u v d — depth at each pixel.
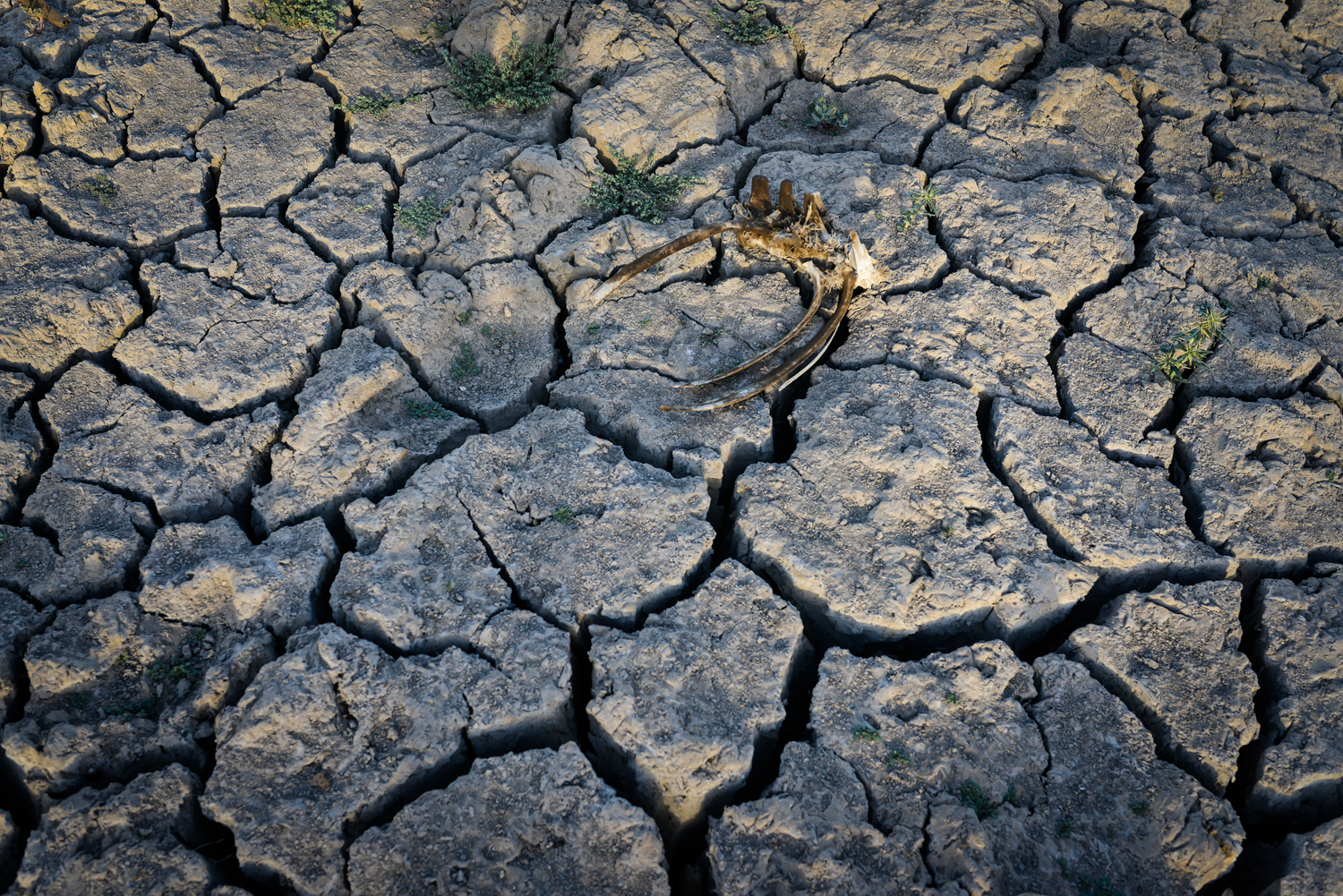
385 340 5.60
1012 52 7.04
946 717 4.27
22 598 4.57
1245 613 4.83
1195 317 5.77
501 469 5.03
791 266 5.91
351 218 6.02
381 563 4.60
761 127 6.76
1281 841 4.26
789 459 5.10
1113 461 5.20
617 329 5.64
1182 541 4.91
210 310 5.58
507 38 6.78
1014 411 5.30
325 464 4.96
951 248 6.05
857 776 4.12
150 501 4.93
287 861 3.81
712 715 4.19
